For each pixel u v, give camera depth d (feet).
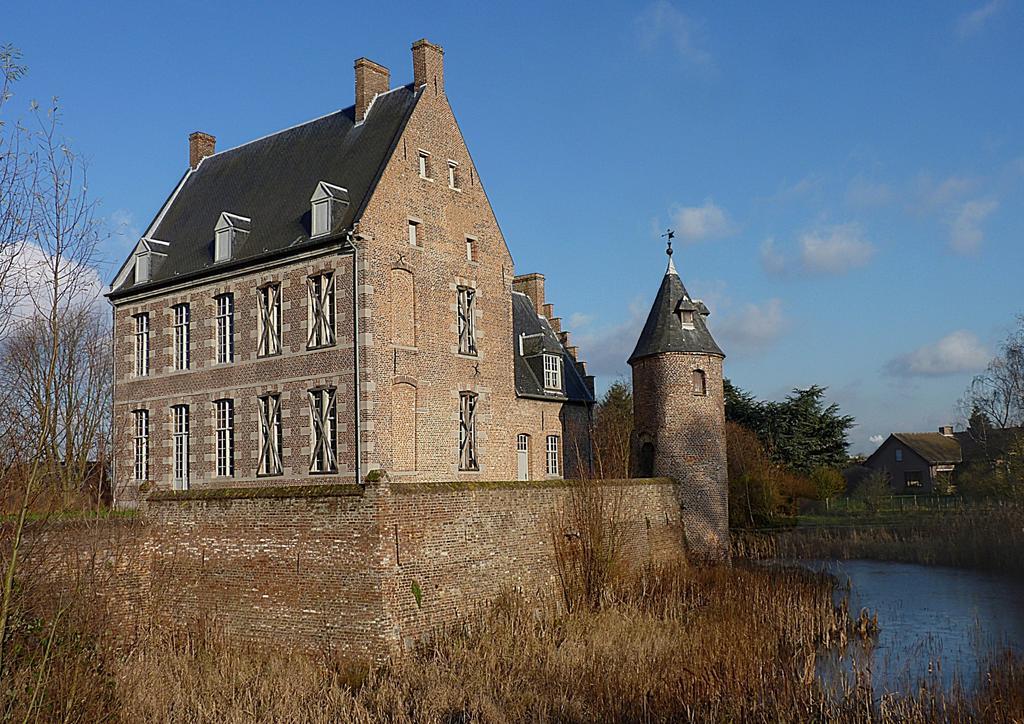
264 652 57.47
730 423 160.56
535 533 68.03
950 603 84.48
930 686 54.49
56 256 31.89
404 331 80.53
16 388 34.35
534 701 47.62
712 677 50.11
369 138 86.69
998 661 58.03
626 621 62.03
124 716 40.09
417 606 56.59
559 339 125.90
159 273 94.48
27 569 35.40
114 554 54.60
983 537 116.47
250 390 83.56
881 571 105.91
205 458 86.79
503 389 93.35
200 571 62.28
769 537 128.57
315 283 80.12
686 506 96.48
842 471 197.16
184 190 106.73
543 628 59.31
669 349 98.99
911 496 192.24
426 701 46.21
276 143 99.19
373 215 77.87
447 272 86.43
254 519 60.29
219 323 87.92
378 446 75.51
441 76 88.69
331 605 56.49
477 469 87.97
